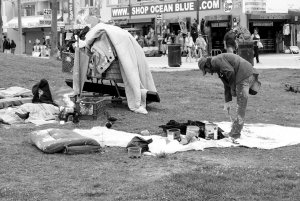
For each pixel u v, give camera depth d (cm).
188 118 1117
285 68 2288
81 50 1170
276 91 1630
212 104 1330
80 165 730
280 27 4103
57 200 575
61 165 727
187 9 4272
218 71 909
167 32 4144
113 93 1258
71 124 1028
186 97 1437
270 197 580
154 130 977
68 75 1738
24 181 650
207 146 855
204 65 921
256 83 918
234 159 782
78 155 788
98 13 4781
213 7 4072
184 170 709
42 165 725
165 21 4431
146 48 4138
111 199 577
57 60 2248
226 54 905
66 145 791
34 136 848
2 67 1772
